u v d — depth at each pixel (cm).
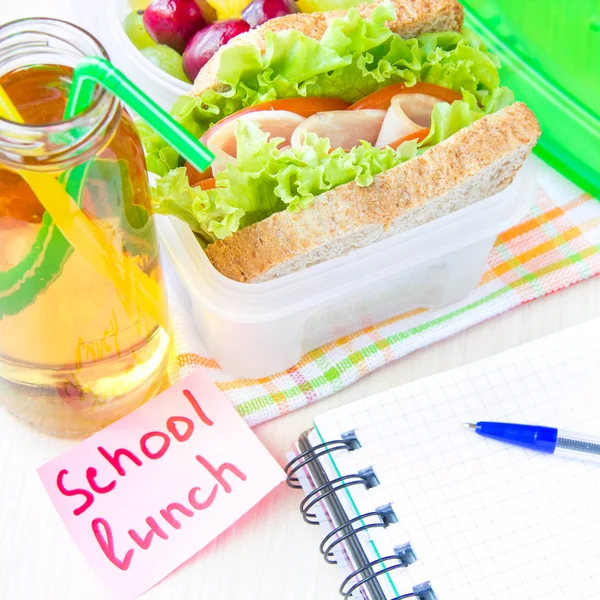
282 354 103
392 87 103
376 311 108
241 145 91
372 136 102
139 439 98
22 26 75
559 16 112
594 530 86
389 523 85
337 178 92
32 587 91
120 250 83
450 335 111
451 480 88
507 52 122
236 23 117
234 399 104
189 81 126
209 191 92
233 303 92
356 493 87
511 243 118
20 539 94
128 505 94
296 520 96
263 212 96
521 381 95
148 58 123
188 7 121
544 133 123
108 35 130
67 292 82
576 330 99
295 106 100
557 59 115
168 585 92
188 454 98
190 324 110
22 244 78
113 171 77
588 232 118
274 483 96
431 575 82
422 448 90
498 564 83
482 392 94
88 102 71
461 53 104
